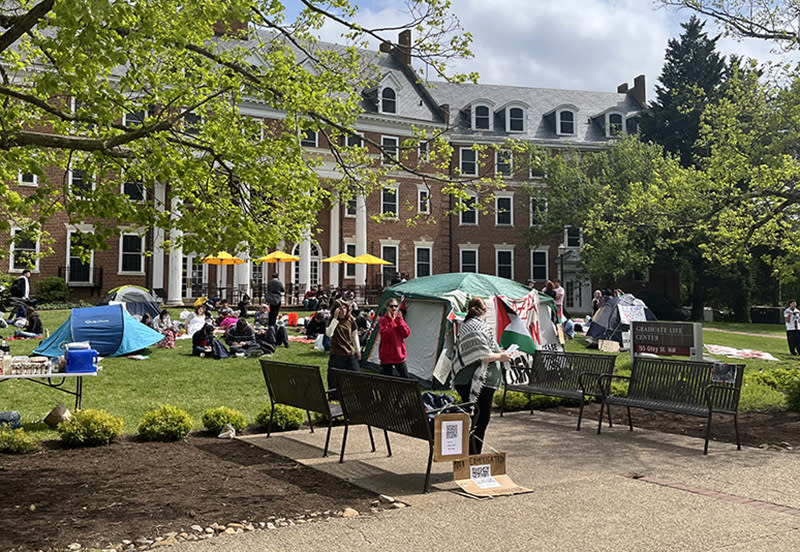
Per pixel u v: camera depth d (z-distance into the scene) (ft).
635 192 67.36
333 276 133.69
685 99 149.79
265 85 30.58
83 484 21.70
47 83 22.97
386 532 17.38
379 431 32.58
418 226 142.00
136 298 81.10
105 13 18.94
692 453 28.02
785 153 53.72
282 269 128.98
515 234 153.48
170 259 114.52
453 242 148.46
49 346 55.11
